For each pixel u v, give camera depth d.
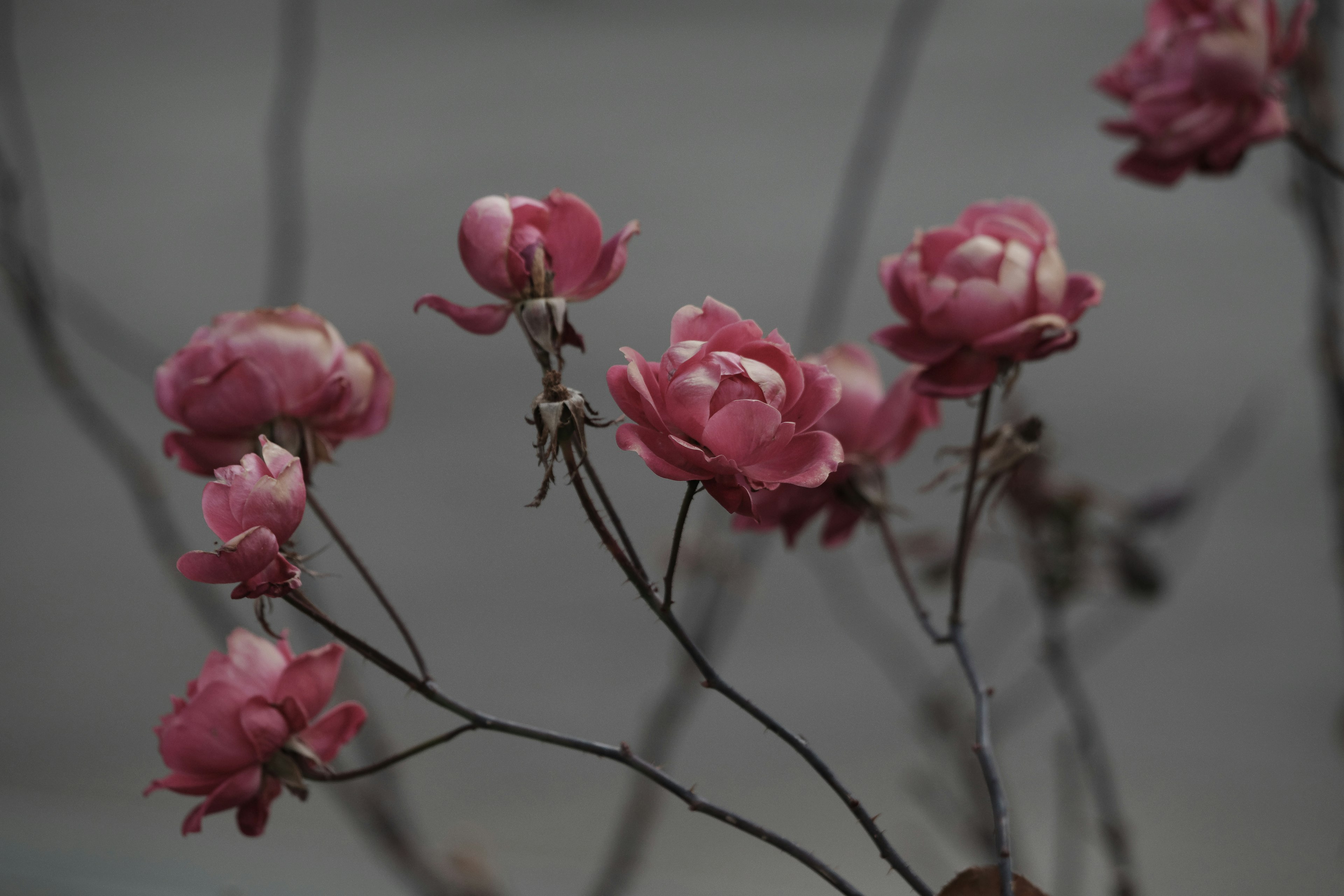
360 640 1.14
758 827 1.13
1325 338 1.35
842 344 1.22
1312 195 1.34
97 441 1.37
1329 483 1.38
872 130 1.42
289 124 1.38
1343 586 1.36
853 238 1.42
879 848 1.13
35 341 1.38
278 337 1.17
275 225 1.38
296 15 1.38
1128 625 2.85
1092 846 2.20
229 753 1.16
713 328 1.13
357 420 1.19
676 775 2.81
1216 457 2.79
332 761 1.18
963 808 1.39
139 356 4.25
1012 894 1.12
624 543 1.13
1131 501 1.43
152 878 2.25
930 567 1.43
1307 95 1.34
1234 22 1.27
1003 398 1.18
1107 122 1.32
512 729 1.14
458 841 1.41
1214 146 1.29
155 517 1.37
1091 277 1.18
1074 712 1.39
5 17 1.41
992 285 1.17
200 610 1.37
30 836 2.49
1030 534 1.41
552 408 1.12
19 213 1.38
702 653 1.13
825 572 3.08
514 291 1.17
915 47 1.42
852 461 1.21
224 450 1.18
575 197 1.17
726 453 1.11
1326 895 2.19
